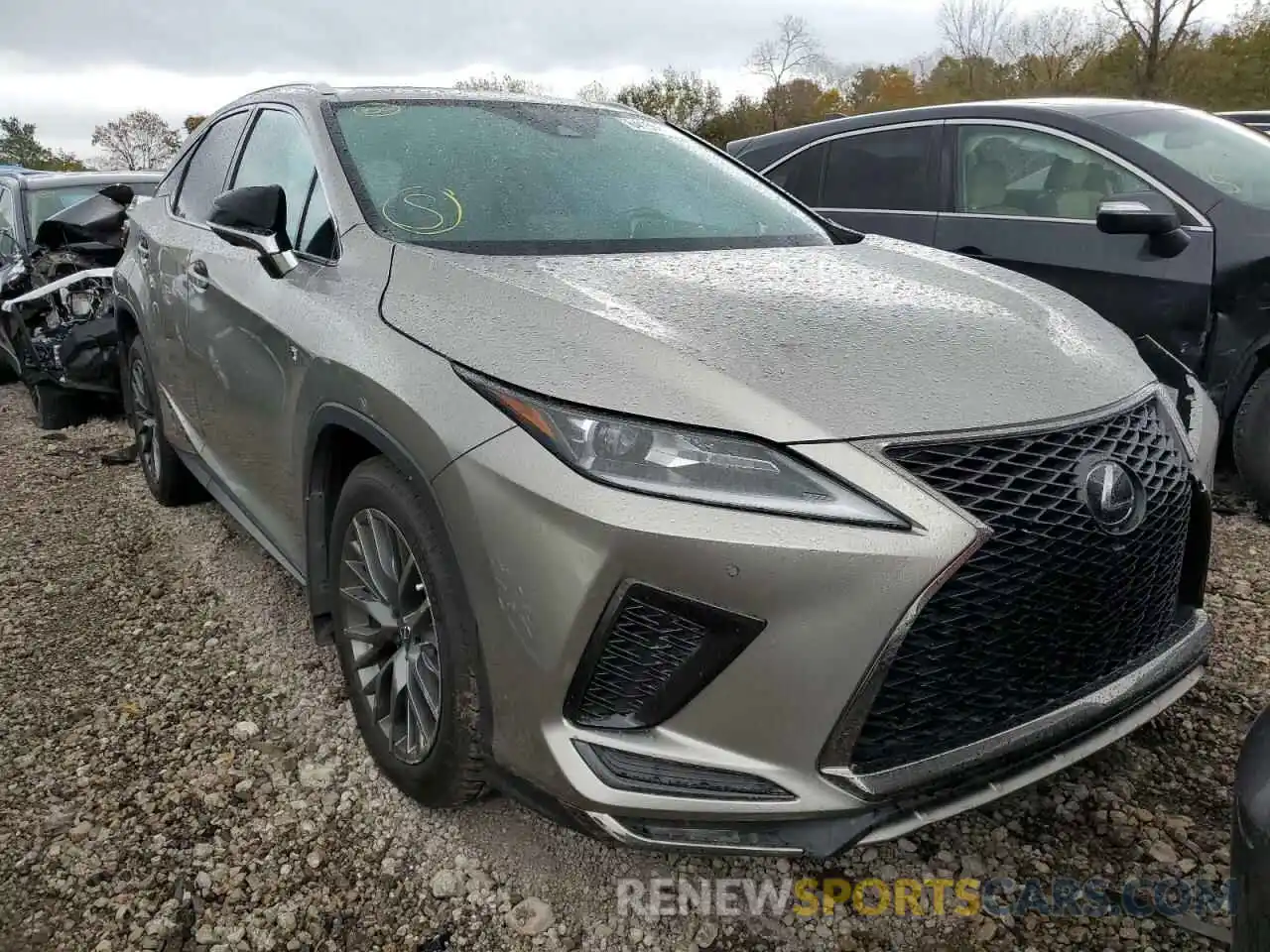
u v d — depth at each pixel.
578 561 1.75
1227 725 2.62
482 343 2.01
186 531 4.14
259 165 3.27
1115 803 2.35
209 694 2.90
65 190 7.12
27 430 5.98
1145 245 4.14
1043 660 1.91
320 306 2.45
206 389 3.26
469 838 2.30
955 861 2.21
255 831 2.34
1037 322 2.33
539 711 1.86
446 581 1.99
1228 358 3.94
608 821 1.84
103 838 2.32
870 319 2.17
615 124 3.42
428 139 2.94
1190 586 2.33
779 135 5.83
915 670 1.79
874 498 1.74
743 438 1.77
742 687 1.76
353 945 2.03
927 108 5.15
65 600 3.54
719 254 2.65
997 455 1.84
